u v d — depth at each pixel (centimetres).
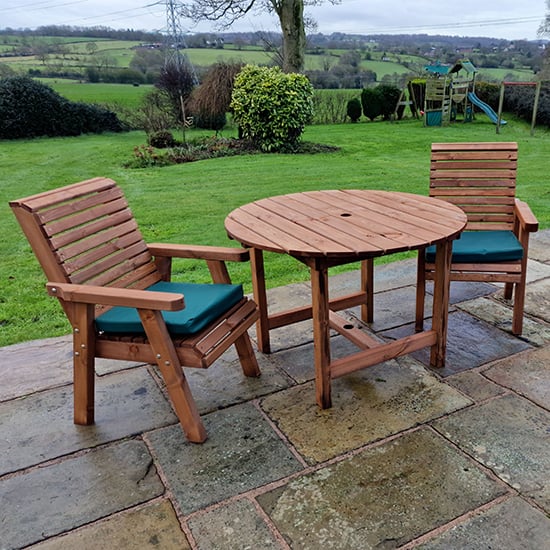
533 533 157
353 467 188
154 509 172
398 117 1559
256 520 166
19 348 284
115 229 237
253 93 945
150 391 242
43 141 1234
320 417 218
